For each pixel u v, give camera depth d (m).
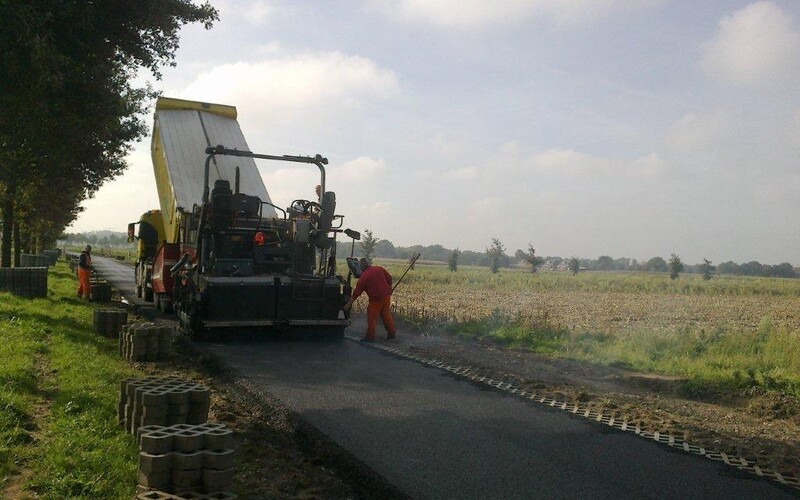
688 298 37.44
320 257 13.12
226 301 11.85
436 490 4.87
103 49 12.45
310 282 12.33
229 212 12.71
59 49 11.31
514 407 7.51
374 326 12.97
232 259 12.76
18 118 11.32
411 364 10.13
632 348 12.55
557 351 12.16
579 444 6.14
